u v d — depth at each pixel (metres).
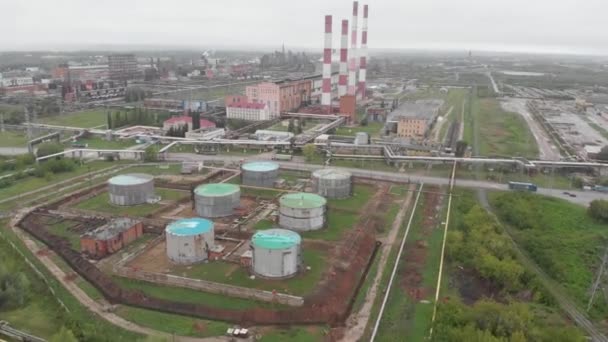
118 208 99.56
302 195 94.88
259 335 56.75
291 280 69.69
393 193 113.31
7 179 117.31
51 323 58.31
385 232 90.31
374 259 79.25
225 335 56.72
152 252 78.75
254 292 64.81
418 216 98.75
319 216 89.50
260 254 70.06
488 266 69.62
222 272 71.94
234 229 88.25
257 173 114.88
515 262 72.19
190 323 59.09
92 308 62.34
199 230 76.19
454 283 71.12
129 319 59.84
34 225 89.38
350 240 83.56
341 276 71.44
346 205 103.94
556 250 83.12
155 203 102.62
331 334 57.47
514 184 117.38
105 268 72.69
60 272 72.25
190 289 66.81
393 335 57.31
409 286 69.88
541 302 67.06
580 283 73.25
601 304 67.25
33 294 65.19
